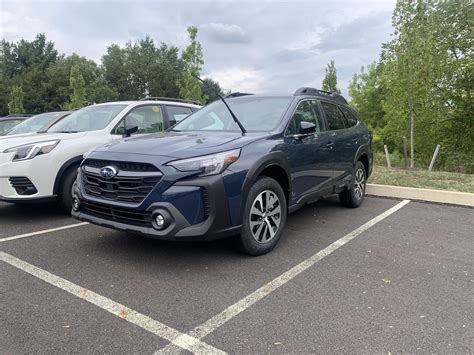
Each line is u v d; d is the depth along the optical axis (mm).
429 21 10820
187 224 3443
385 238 4840
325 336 2682
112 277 3586
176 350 2514
